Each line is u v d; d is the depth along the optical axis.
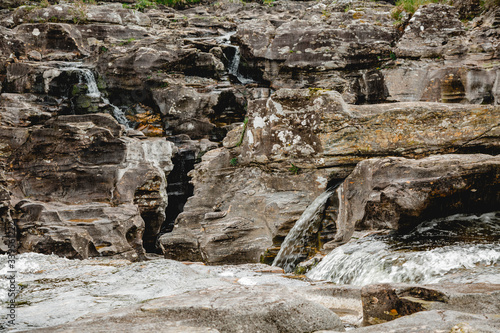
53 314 3.35
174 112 14.05
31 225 9.17
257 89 14.31
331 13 14.91
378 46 12.88
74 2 18.98
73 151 10.04
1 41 14.53
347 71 13.25
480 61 11.32
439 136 6.82
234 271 5.47
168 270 4.84
